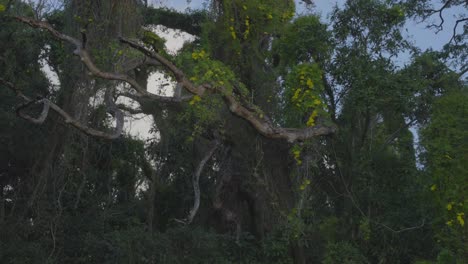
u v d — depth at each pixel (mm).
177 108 17062
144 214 19812
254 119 11078
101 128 18266
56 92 18828
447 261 12352
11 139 18734
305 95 12906
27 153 19094
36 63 19672
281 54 17438
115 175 20297
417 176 16781
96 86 16031
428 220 16828
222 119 16766
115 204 20016
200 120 16141
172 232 16781
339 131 17297
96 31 15422
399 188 17609
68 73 16703
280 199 17141
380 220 17500
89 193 19297
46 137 18750
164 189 20172
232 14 17125
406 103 16516
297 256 17453
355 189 17703
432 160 12516
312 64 13367
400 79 16562
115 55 14438
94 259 16766
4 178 19859
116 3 15672
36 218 17641
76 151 18141
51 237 17641
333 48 17109
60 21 18812
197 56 11266
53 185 17781
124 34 15562
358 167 17609
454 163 12031
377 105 16672
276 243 16969
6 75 18312
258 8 17172
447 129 12391
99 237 17812
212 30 17484
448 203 12164
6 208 19375
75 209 18516
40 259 16578
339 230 18000
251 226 18641
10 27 18328
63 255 17297
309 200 17688
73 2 15797
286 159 17234
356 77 16594
